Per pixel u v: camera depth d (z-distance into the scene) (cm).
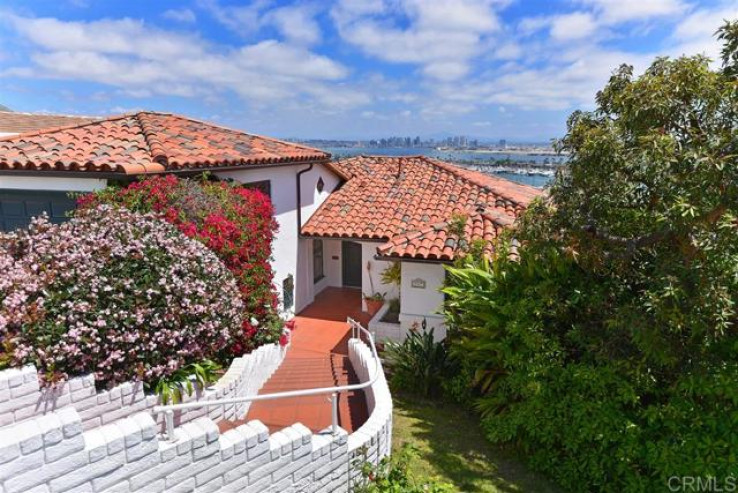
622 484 780
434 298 1375
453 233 1438
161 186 997
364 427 748
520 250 1002
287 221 1658
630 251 806
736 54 751
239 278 1005
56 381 583
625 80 864
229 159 1242
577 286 909
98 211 830
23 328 589
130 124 1412
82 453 456
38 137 1232
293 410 887
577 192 841
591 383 823
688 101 758
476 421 1063
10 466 414
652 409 770
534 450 896
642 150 726
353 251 2100
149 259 725
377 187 2089
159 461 508
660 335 749
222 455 557
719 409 743
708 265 685
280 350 1144
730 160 646
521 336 927
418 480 767
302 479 637
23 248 720
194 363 752
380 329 1439
